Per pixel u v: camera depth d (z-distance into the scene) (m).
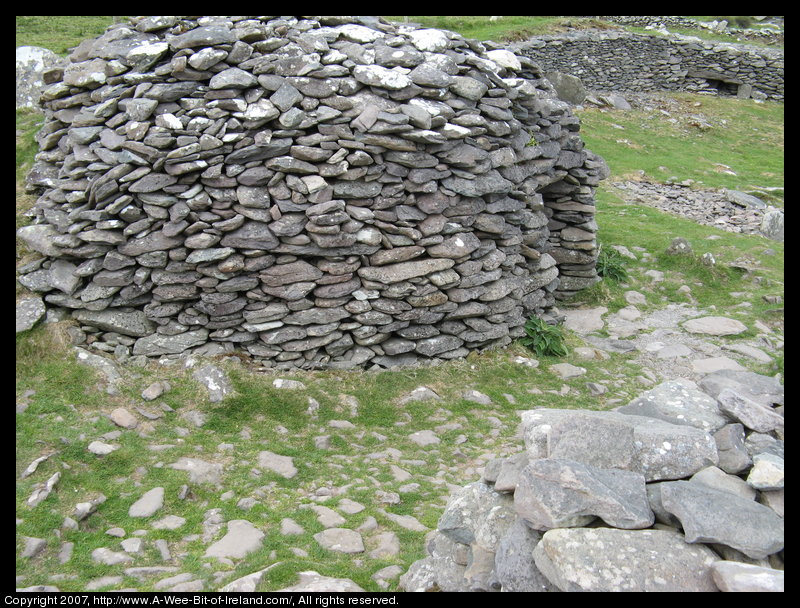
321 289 6.95
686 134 20.83
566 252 10.29
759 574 2.77
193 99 6.53
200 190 6.53
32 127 8.68
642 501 3.29
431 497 5.36
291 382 6.68
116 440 5.43
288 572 4.09
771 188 16.30
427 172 7.11
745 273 11.09
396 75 6.87
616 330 9.59
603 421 3.68
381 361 7.39
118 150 6.44
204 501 4.98
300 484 5.38
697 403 4.29
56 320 6.45
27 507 4.52
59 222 6.53
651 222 13.53
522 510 3.33
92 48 7.06
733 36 27.31
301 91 6.73
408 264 7.21
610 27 25.06
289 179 6.63
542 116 8.80
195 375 6.39
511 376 7.77
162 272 6.55
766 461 3.44
